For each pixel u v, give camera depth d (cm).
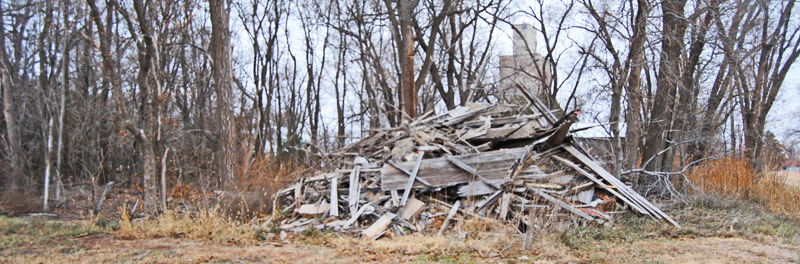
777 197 1591
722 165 1811
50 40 1958
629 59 1708
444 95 3002
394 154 1380
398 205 1180
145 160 1372
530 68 3244
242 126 2527
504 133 1439
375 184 1290
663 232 1171
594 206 1255
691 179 1825
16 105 1783
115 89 1383
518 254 923
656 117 1944
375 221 1178
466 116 1579
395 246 976
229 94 1833
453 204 1228
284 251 942
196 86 2903
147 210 1344
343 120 3378
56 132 1789
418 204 1189
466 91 2831
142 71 1419
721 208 1479
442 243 988
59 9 1811
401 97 2562
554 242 998
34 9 1869
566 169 1356
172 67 2734
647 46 1697
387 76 3397
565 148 1412
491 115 1622
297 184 1405
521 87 1703
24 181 1561
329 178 1383
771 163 1831
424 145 1384
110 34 1964
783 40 2392
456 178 1238
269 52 3162
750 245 1041
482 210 1178
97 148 1955
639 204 1289
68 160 1866
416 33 2936
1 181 1539
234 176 1584
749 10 2077
